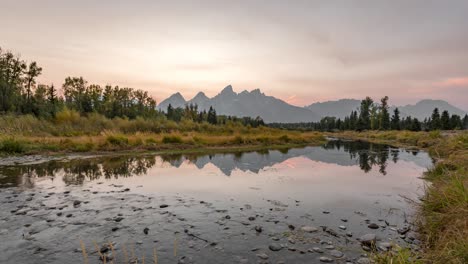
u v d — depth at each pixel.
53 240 4.18
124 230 4.67
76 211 5.62
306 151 21.02
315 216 5.60
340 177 10.05
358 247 4.09
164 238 4.37
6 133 18.06
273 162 14.23
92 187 7.84
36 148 15.59
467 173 5.92
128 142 18.81
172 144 20.44
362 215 5.68
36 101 51.16
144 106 73.75
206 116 84.12
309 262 3.63
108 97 68.62
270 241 4.32
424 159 15.73
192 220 5.26
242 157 16.34
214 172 10.86
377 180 9.45
